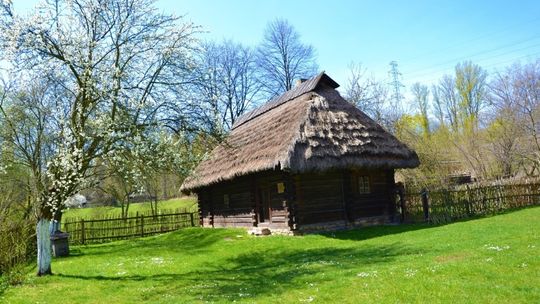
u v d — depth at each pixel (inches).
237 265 507.5
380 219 746.8
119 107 472.7
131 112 484.7
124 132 469.7
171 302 331.0
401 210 773.3
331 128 688.4
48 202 475.2
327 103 734.5
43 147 527.2
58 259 645.3
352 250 505.0
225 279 413.4
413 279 304.0
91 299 366.9
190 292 362.9
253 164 695.1
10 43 458.9
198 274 459.8
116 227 1013.2
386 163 701.3
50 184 484.7
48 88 534.3
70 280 451.8
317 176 698.8
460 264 327.9
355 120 730.2
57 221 695.1
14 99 559.8
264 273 424.5
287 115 752.3
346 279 335.0
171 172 541.3
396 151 725.3
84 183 504.7
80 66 482.6
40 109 539.2
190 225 1119.6
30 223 618.2
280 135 690.2
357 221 720.3
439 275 306.2
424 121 2106.3
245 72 1668.3
